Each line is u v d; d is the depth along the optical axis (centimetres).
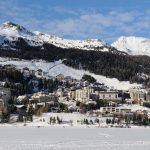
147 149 17100
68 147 17438
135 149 17075
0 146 17500
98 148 17262
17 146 17575
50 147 17362
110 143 19488
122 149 17062
